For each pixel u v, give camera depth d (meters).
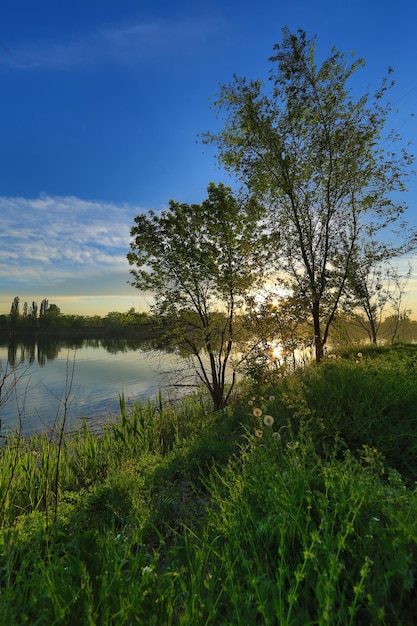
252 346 11.77
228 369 14.02
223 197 12.33
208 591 1.94
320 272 12.61
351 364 7.51
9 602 1.84
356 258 13.08
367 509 2.38
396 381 5.44
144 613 1.76
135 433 9.43
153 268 12.80
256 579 1.78
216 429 6.31
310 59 12.09
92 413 13.00
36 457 6.75
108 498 3.88
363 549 2.05
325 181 12.36
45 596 1.82
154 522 3.28
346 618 1.63
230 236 11.96
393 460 3.92
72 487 5.62
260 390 8.76
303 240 12.95
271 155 12.54
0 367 4.80
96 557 2.16
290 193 12.46
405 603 1.80
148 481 4.46
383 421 4.36
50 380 19.94
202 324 12.75
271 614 1.68
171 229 12.44
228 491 3.37
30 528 3.05
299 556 2.08
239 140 13.02
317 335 12.36
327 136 12.05
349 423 4.52
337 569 1.73
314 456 3.40
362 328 17.70
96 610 1.74
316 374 6.93
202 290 12.52
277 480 2.85
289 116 12.13
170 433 9.55
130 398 15.34
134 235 12.82
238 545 2.20
